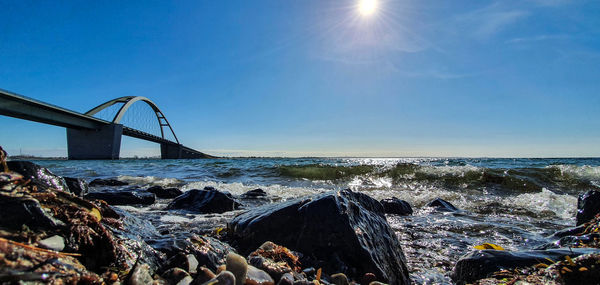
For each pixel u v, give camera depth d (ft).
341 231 9.78
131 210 20.43
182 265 6.63
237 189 33.55
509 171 37.73
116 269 5.26
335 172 46.09
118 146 225.56
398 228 16.83
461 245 13.74
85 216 5.34
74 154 216.95
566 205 22.98
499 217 19.98
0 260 3.32
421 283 9.79
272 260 7.97
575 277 6.40
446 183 36.06
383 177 41.68
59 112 176.35
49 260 3.88
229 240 12.00
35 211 4.62
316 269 9.21
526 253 8.72
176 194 28.27
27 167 7.41
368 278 8.57
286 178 45.57
